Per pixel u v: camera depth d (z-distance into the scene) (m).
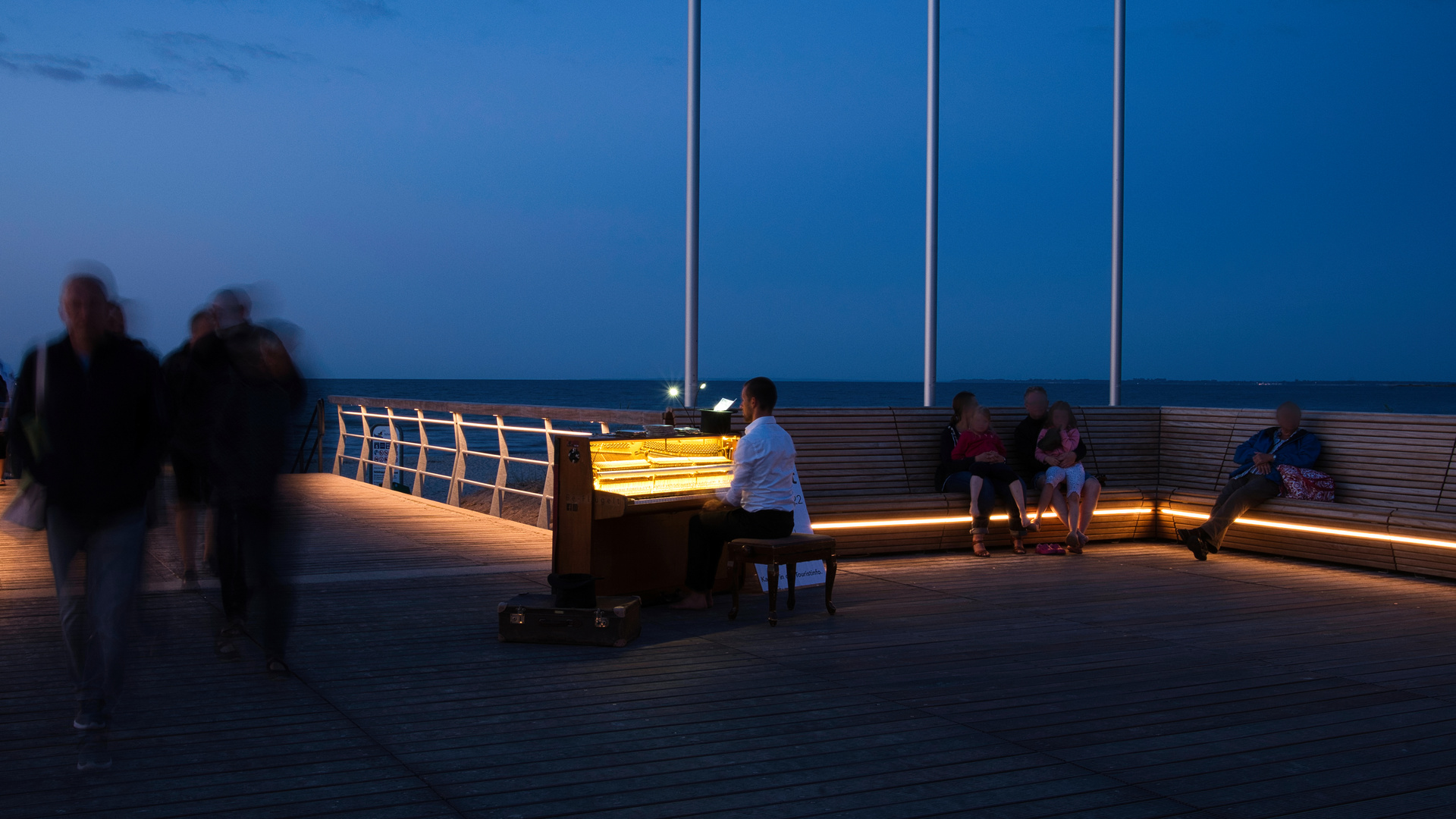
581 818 2.88
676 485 6.04
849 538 7.50
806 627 5.38
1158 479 9.09
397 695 4.04
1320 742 3.61
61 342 3.20
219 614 4.63
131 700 3.92
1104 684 4.32
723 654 4.79
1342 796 3.11
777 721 3.78
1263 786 3.19
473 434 45.38
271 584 4.21
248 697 3.99
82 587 3.29
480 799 3.01
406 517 9.37
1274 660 4.76
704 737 3.59
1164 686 4.31
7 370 10.47
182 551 5.70
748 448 5.52
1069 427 8.18
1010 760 3.39
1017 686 4.27
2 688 4.02
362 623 5.28
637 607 5.14
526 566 6.95
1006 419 8.59
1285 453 7.84
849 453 7.94
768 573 5.41
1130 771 3.30
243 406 4.14
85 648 3.24
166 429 3.37
